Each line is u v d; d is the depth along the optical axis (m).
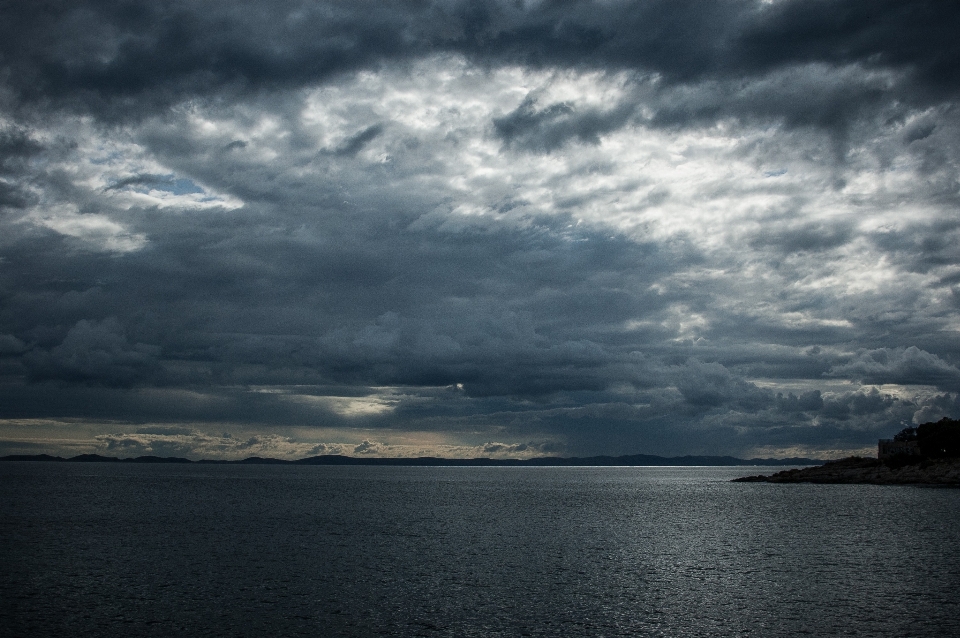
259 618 42.22
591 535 82.50
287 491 177.50
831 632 39.75
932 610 44.38
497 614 43.53
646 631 40.03
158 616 42.44
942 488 187.50
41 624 40.56
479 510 120.00
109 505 121.56
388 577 54.66
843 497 153.00
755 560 63.31
